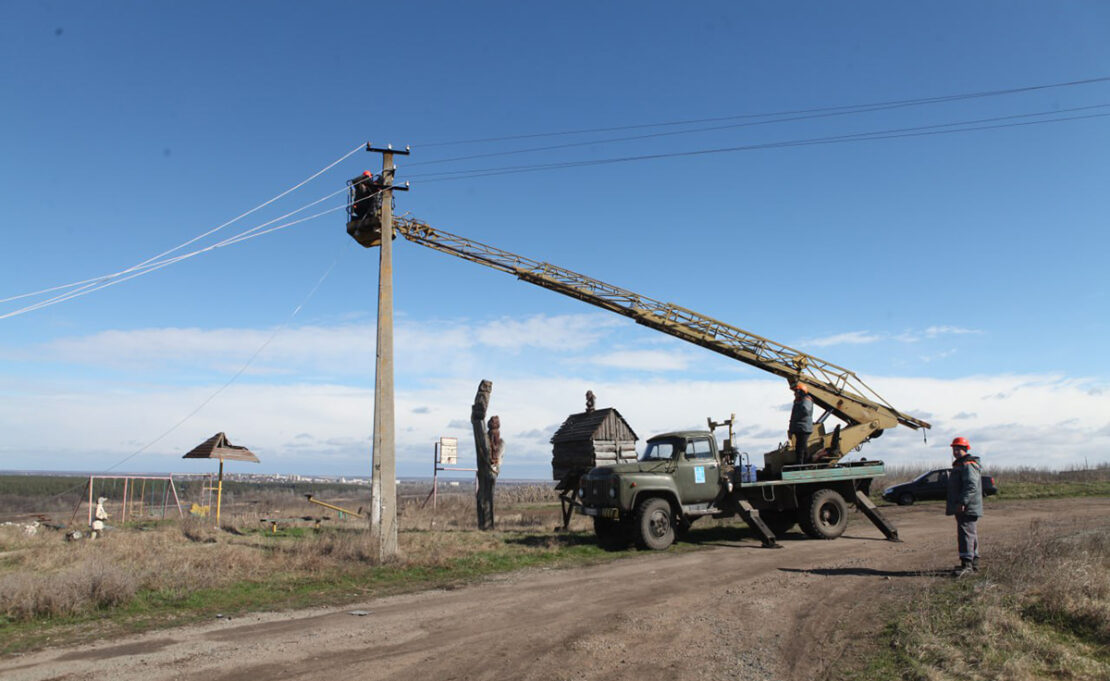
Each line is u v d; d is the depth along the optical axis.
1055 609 7.59
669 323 19.48
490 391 19.22
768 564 12.54
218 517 20.48
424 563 12.52
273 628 8.17
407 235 18.36
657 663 6.73
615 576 11.55
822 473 16.55
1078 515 18.67
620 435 21.55
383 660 6.86
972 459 10.56
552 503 31.97
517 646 7.35
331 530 17.66
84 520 23.89
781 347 19.47
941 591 9.27
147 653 7.11
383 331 13.74
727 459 16.83
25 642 7.55
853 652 6.97
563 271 19.58
